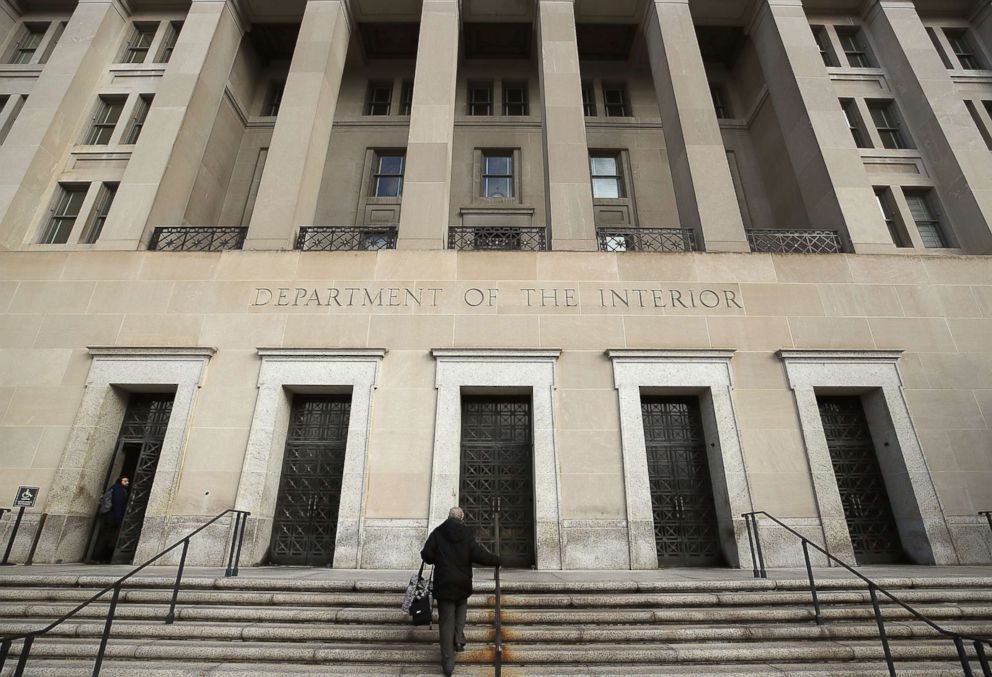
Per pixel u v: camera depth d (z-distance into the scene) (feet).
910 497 35.06
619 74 64.95
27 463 35.24
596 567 32.78
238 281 39.93
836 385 37.35
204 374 37.09
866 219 43.47
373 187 59.00
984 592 23.22
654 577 26.84
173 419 35.88
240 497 33.94
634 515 33.81
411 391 36.78
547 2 52.54
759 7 55.26
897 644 19.56
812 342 38.68
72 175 47.14
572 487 34.58
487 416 38.58
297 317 38.83
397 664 18.11
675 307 39.47
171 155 45.62
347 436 36.24
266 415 36.04
